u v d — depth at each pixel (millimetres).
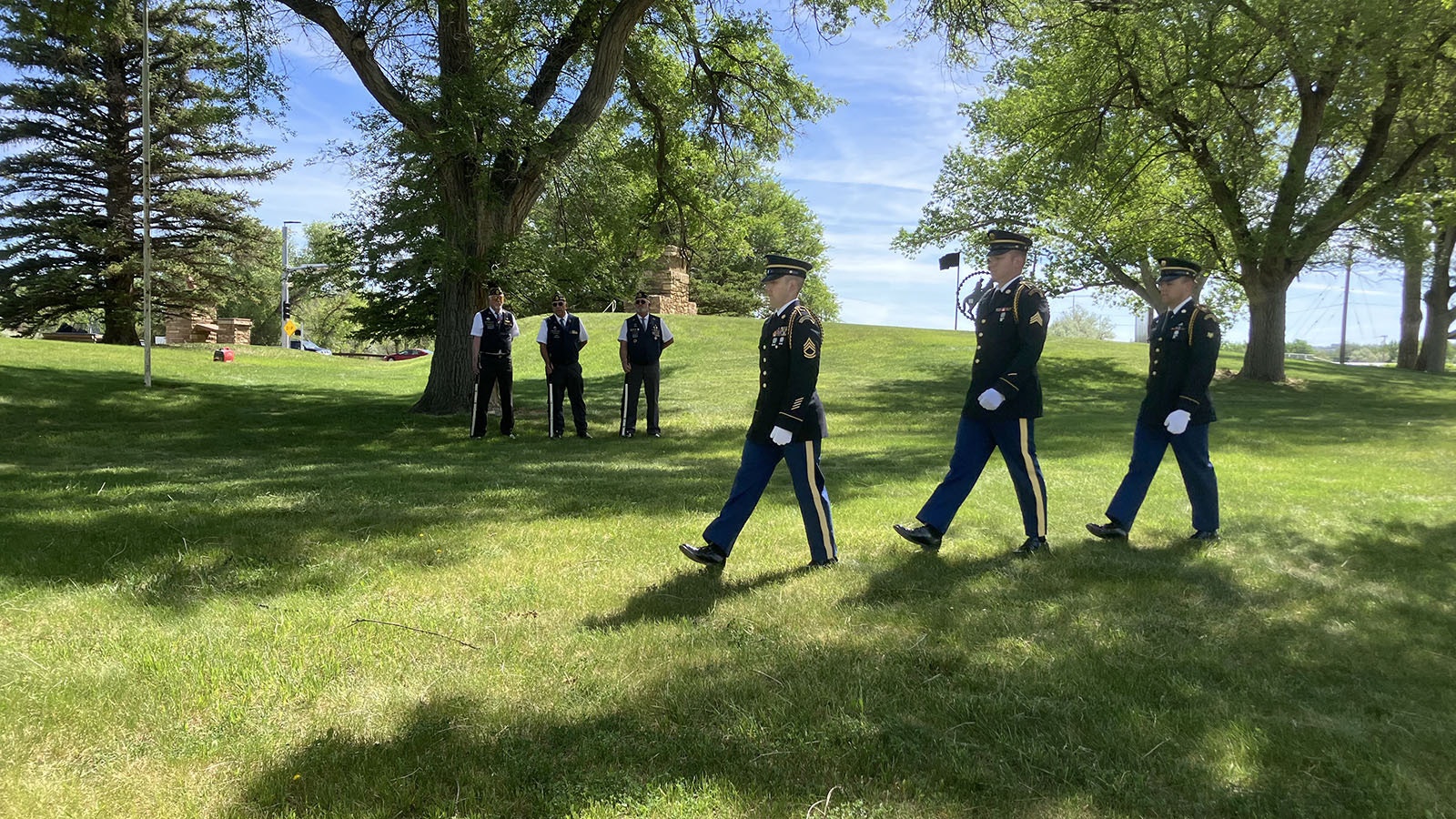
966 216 28266
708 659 3316
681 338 27250
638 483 7227
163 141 30547
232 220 31969
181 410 14648
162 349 27375
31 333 32781
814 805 2322
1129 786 2439
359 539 5043
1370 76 14820
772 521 5801
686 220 18047
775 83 16656
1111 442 10258
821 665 3256
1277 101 18984
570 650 3395
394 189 12453
